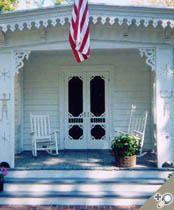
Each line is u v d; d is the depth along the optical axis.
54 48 4.53
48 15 4.14
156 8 4.01
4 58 4.58
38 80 6.47
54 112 6.46
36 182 4.10
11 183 4.12
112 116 6.39
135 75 6.38
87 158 5.25
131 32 4.46
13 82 4.55
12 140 4.50
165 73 4.45
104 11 4.09
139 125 5.76
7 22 4.21
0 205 3.89
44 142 5.70
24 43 4.54
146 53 4.47
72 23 3.98
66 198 3.92
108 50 6.00
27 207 3.81
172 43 4.40
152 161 4.95
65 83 6.47
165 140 4.42
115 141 4.54
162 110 4.43
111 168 4.35
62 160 5.07
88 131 6.43
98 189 4.09
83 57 4.08
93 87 6.46
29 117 6.46
